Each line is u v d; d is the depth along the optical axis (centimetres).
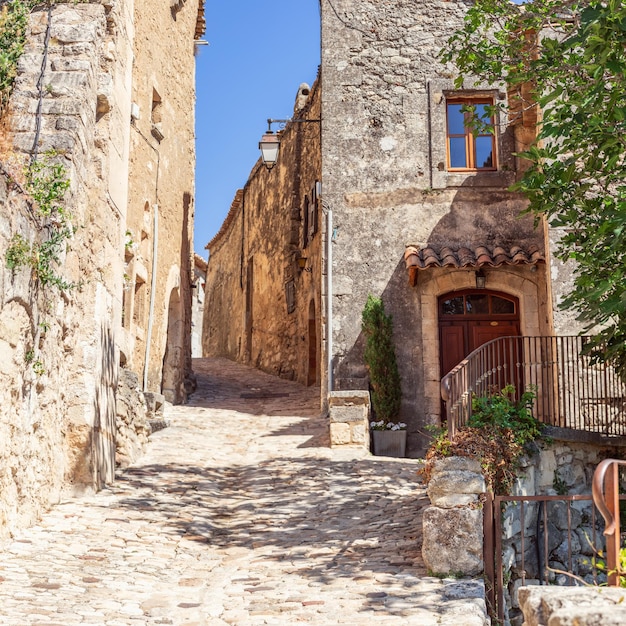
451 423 852
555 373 1188
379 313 1415
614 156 784
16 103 940
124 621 567
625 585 418
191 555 777
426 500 949
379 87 1516
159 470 1105
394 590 650
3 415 729
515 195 1466
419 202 1474
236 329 2831
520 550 895
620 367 967
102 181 1033
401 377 1413
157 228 1543
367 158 1495
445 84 1509
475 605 604
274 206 2362
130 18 1197
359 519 889
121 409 1124
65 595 613
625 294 737
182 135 1789
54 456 894
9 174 734
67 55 991
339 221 1477
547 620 355
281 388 1953
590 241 848
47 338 857
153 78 1543
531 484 925
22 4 973
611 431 1056
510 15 1007
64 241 893
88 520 846
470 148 1498
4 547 724
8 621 534
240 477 1102
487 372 1012
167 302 1634
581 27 712
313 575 702
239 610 609
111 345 1066
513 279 1420
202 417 1526
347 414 1260
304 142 2072
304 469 1118
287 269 2156
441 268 1430
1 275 711
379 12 1541
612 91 720
